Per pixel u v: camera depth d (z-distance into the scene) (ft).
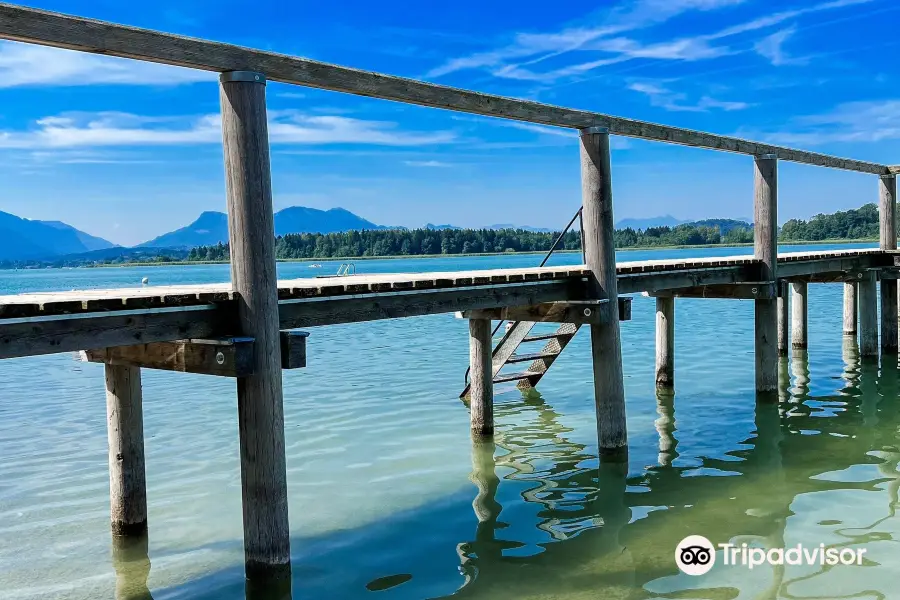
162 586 18.25
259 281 16.98
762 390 36.17
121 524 21.11
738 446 28.89
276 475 17.51
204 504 23.58
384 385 42.47
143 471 21.39
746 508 22.31
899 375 41.29
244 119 16.78
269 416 17.25
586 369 46.78
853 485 24.02
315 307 19.07
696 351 51.67
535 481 25.49
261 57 17.12
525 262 302.86
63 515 22.95
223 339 16.66
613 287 27.02
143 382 44.52
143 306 15.80
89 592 17.95
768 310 35.86
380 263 338.34
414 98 20.86
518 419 34.22
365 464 27.58
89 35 14.66
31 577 18.75
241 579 18.57
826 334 57.82
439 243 459.32
